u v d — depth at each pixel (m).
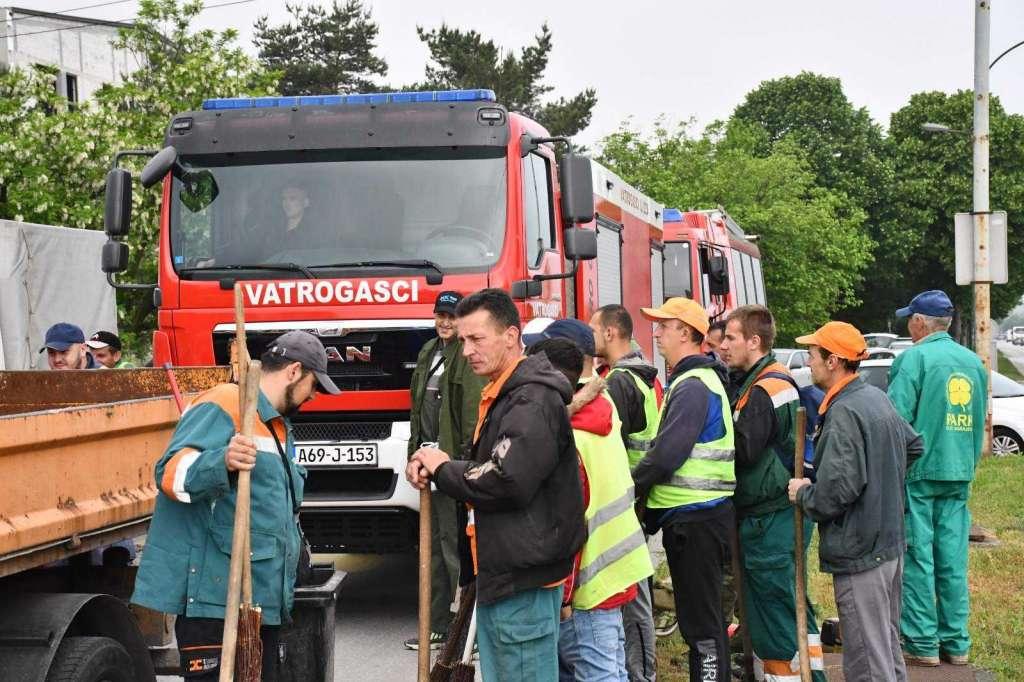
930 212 59.84
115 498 4.64
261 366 4.57
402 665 6.97
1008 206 60.44
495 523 4.13
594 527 4.70
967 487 6.71
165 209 8.15
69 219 20.66
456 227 7.94
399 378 7.70
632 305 12.62
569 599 4.55
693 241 16.81
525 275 7.99
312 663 5.05
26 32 34.69
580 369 4.76
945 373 6.61
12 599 4.26
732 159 43.53
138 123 23.27
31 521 3.99
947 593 6.69
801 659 5.39
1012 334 124.12
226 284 7.86
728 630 6.40
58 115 21.61
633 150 42.94
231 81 24.19
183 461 4.25
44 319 12.47
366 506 7.53
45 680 4.04
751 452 5.65
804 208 44.59
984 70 15.98
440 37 48.53
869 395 5.27
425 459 4.27
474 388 6.71
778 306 45.62
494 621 4.18
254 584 4.46
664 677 6.42
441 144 8.07
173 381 5.22
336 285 7.75
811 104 60.25
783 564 5.71
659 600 7.21
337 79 49.97
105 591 5.14
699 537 5.46
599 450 4.73
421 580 4.42
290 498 4.63
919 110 62.22
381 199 8.01
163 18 24.88
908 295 64.31
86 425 4.35
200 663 4.42
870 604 5.23
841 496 5.13
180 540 4.39
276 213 8.05
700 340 5.64
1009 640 7.17
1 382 4.33
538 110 48.09
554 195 8.97
